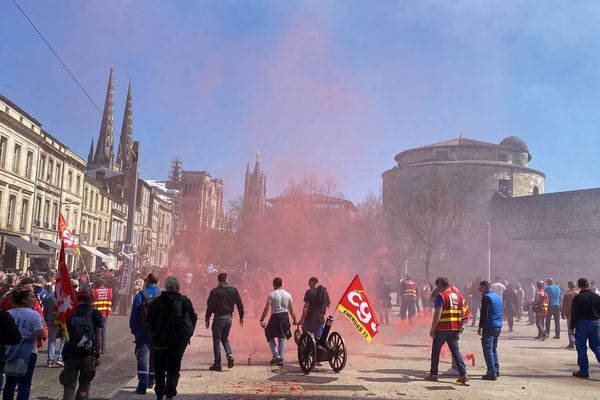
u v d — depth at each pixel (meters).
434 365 9.72
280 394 8.17
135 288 26.53
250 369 10.58
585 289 10.88
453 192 60.19
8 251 34.84
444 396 8.34
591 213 51.00
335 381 9.45
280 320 11.12
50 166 41.78
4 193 34.00
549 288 18.31
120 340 15.35
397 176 64.25
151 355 8.59
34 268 27.08
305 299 11.15
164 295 7.22
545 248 54.03
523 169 62.22
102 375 9.95
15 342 6.18
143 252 71.00
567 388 9.30
